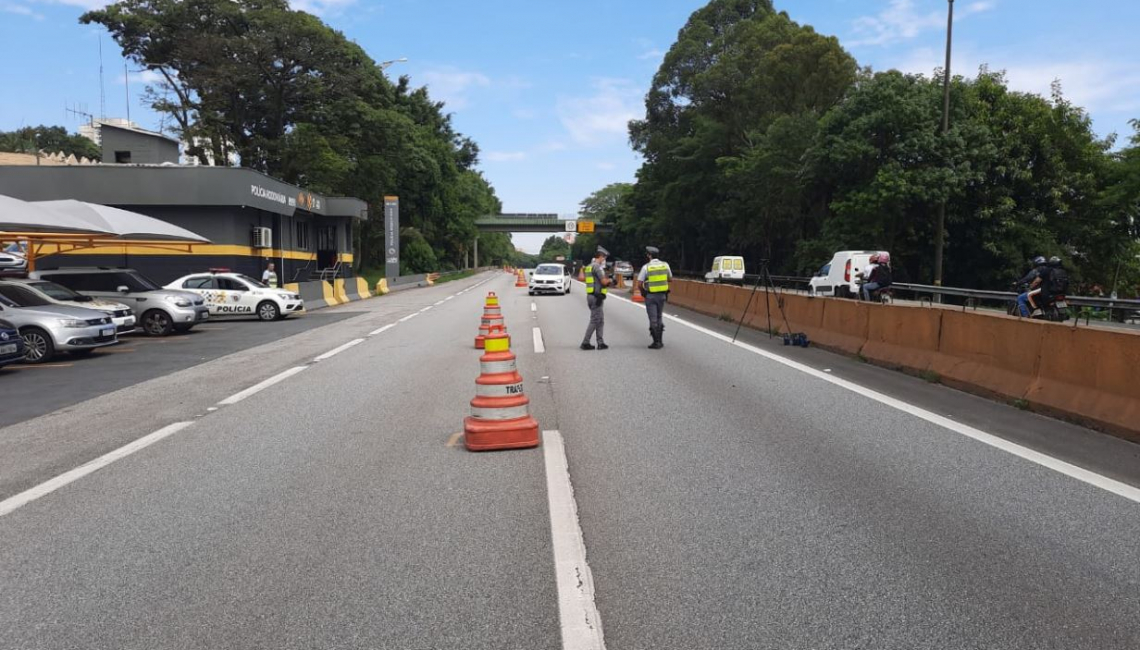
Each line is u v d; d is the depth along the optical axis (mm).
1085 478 5965
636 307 27750
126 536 4957
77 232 18062
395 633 3609
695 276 74000
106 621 3785
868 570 4262
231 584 4188
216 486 6031
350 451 7062
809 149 39375
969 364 10016
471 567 4355
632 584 4113
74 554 4660
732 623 3676
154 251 31953
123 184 31438
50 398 10430
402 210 72750
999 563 4348
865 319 13078
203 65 47219
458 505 5453
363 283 37312
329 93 51250
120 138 37969
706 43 62875
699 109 62406
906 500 5461
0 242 19406
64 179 31156
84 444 7637
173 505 5574
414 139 68062
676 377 11117
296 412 8953
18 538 4961
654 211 77000
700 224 66250
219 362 13945
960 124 35000
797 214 49844
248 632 3650
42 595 4094
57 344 14258
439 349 15000
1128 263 36875
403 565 4398
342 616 3791
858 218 36344
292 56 47156
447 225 84500
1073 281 35531
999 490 5672
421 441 7418
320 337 18094
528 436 7059
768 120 51969
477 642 3512
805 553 4508
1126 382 7469
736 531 4875
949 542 4660
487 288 49938
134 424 8539
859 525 4961
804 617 3730
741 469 6281
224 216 32469
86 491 5977
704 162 60219
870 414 8438
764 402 9164
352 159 56188
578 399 9461
